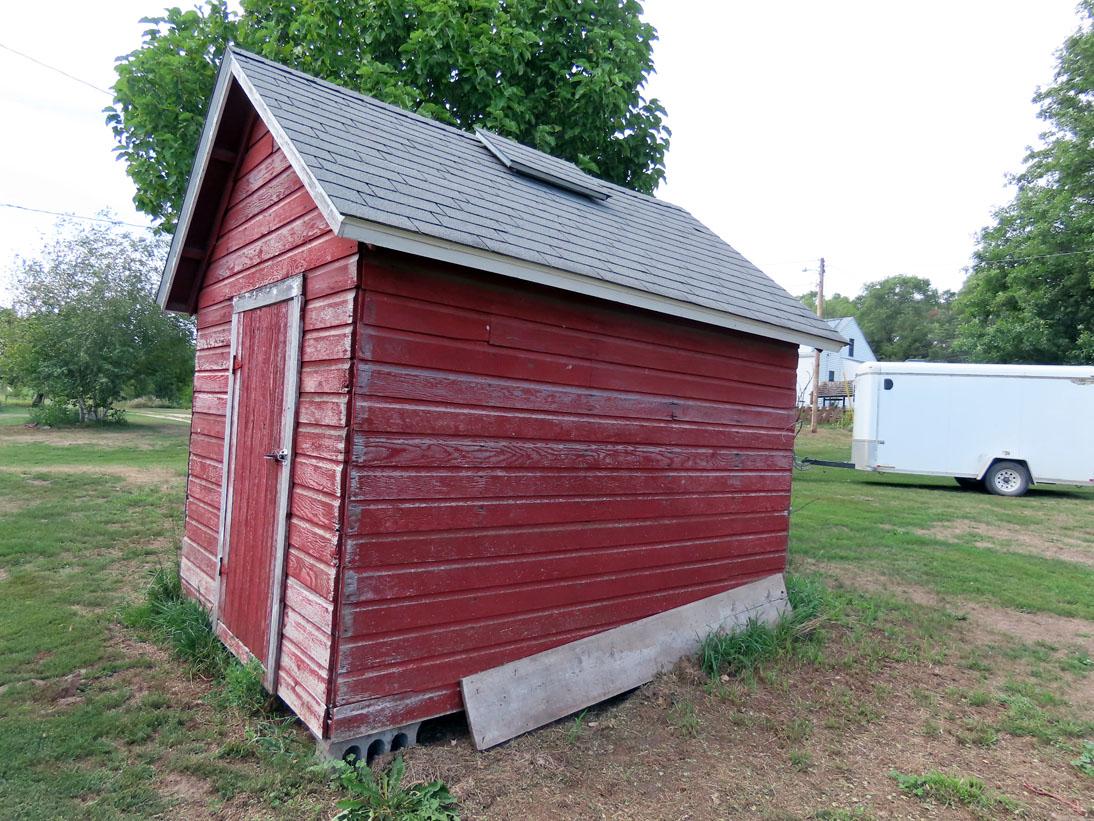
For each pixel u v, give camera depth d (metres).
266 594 3.79
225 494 4.48
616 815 3.02
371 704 3.22
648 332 4.37
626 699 4.21
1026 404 13.95
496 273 3.45
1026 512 11.86
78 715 3.63
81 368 21.28
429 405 3.35
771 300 5.47
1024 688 4.61
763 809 3.12
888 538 9.16
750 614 5.11
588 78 8.96
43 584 5.81
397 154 3.94
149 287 22.31
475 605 3.58
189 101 7.99
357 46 8.75
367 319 3.12
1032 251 22.41
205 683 4.11
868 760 3.61
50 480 11.07
